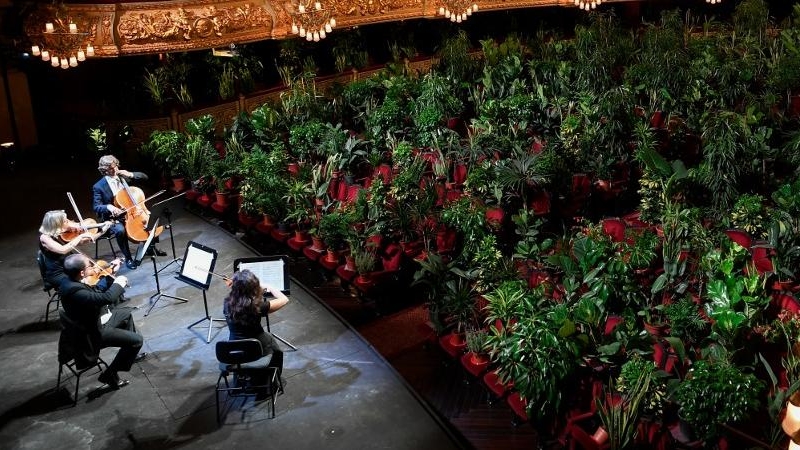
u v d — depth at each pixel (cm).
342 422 737
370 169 1369
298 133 1384
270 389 743
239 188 1259
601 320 820
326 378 805
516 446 768
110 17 1429
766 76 1736
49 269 841
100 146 1470
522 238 1128
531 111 1498
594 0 2269
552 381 709
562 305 786
